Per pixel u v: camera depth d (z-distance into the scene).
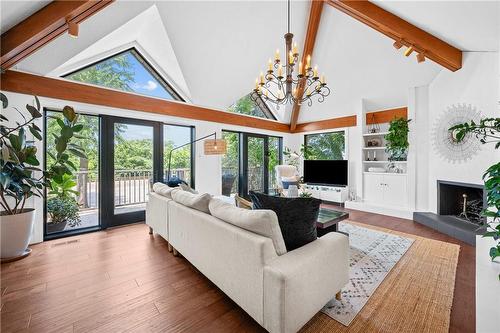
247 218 1.48
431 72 3.81
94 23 2.62
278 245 1.41
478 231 2.85
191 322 1.50
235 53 3.84
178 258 2.47
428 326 1.44
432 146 3.74
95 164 3.50
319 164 5.65
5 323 1.47
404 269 2.18
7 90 2.69
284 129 6.30
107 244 2.86
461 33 2.62
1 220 2.30
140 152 3.87
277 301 1.20
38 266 2.25
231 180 5.42
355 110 5.28
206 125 4.57
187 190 2.86
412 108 4.20
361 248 2.71
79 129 2.69
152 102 3.85
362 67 4.41
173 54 3.53
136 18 2.87
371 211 4.58
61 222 3.22
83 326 1.45
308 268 1.34
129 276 2.08
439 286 1.89
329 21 3.90
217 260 1.70
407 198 4.30
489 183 1.52
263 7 3.31
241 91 4.71
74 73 3.30
